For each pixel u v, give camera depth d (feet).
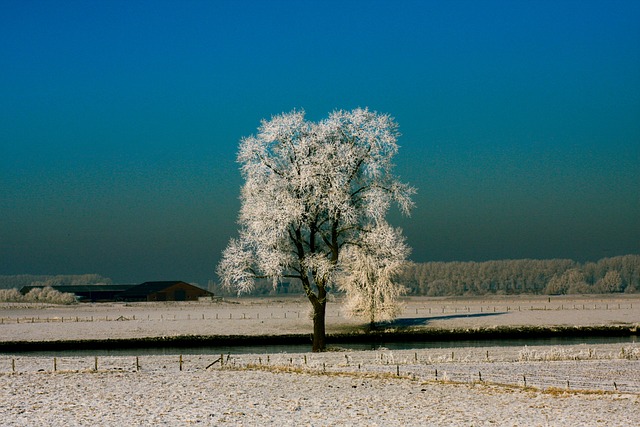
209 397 116.06
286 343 239.50
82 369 149.59
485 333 255.91
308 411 104.53
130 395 117.80
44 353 213.46
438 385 126.31
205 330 261.24
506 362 155.84
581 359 160.15
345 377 135.85
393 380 131.85
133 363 160.15
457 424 94.68
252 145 169.89
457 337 249.96
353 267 246.88
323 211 170.50
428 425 93.97
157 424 94.43
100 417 99.35
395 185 171.53
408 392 120.06
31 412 102.99
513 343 227.20
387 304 250.78
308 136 169.78
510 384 126.11
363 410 105.29
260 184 171.73
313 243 173.68
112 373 143.13
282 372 142.72
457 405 108.99
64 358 172.14
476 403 110.32
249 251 171.01
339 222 171.53
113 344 233.55
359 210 169.89
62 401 112.27
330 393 119.65
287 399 114.32
